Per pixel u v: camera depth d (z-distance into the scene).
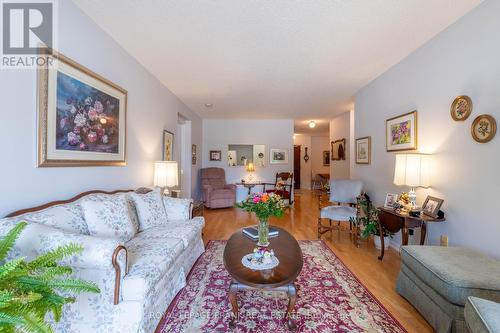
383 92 3.21
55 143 1.64
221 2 1.79
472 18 1.91
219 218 4.65
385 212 2.64
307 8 1.86
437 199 2.25
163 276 1.70
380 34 2.25
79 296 1.35
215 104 4.85
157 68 3.01
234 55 2.66
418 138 2.56
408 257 1.83
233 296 1.59
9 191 1.38
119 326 1.37
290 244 2.01
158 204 2.54
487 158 1.82
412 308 1.80
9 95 1.38
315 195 7.94
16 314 0.77
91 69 2.00
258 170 6.52
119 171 2.43
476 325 0.97
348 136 5.50
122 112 2.43
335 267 2.51
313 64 2.91
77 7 1.83
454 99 2.09
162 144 3.54
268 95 4.21
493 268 1.48
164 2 1.79
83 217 1.69
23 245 1.23
